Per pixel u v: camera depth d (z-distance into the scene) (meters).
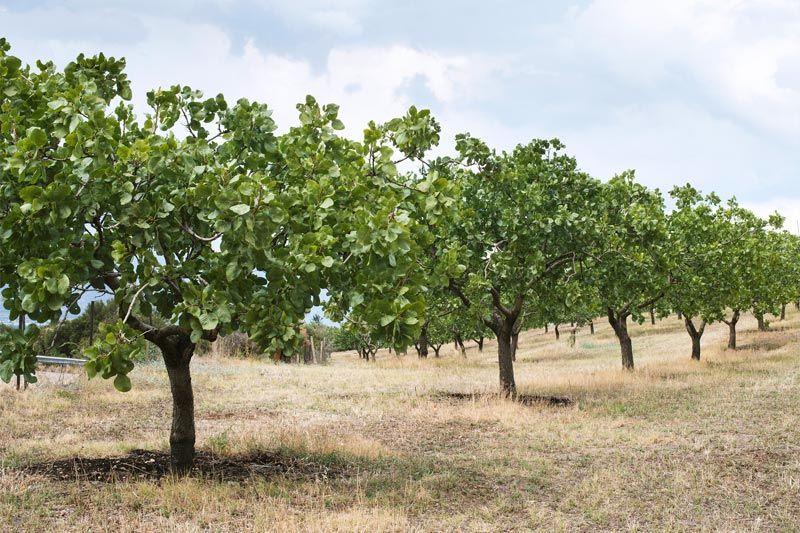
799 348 33.94
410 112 9.38
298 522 7.82
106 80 9.98
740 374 24.91
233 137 9.37
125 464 10.36
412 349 75.94
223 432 13.05
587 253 18.00
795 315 57.44
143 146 7.13
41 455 11.15
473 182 17.78
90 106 7.61
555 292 18.58
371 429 15.01
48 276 6.48
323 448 12.21
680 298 26.28
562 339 61.94
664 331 57.69
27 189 6.49
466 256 16.08
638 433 14.25
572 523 8.57
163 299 8.75
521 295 18.50
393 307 6.88
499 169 17.92
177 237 8.40
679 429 14.54
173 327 9.27
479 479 10.66
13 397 16.97
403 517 8.33
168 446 12.16
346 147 9.53
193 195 7.48
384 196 8.73
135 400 17.97
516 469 11.34
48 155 7.32
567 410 17.52
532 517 8.66
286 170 9.77
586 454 12.46
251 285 7.71
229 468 10.46
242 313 7.66
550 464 11.67
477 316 18.17
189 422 10.08
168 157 7.70
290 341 7.34
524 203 17.39
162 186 7.94
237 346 36.12
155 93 9.59
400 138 9.38
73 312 7.85
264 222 6.64
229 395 19.97
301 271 7.37
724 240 26.36
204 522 7.80
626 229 18.31
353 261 8.12
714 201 27.98
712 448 12.54
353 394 20.80
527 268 17.64
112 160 7.65
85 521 7.49
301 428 14.52
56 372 21.16
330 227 7.95
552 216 18.28
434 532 8.03
